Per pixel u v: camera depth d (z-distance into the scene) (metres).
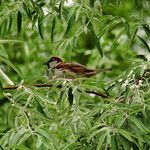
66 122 9.46
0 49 9.37
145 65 10.27
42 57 19.50
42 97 9.43
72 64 12.77
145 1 13.26
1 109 14.92
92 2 11.84
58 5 11.80
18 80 12.96
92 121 9.60
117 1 12.53
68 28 10.91
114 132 8.80
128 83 10.31
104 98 10.59
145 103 9.62
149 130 9.42
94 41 11.27
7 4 11.78
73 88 9.64
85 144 9.61
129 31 11.12
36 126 8.74
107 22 11.51
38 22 11.89
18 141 8.56
